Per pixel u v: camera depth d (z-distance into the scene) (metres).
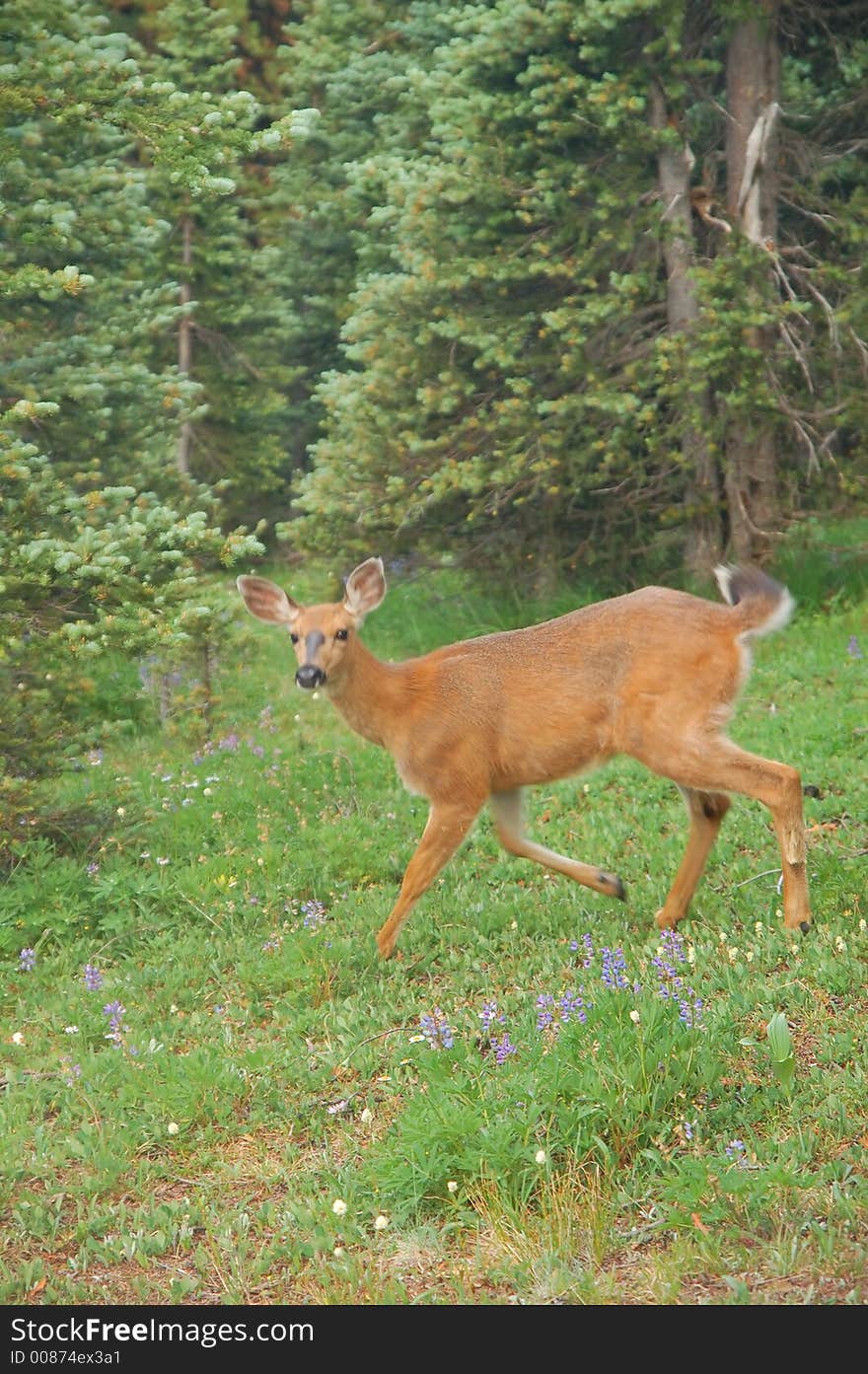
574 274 16.03
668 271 16.44
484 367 17.19
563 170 16.14
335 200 23.70
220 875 10.37
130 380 14.38
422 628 18.44
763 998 7.15
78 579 9.95
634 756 8.50
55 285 10.41
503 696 8.69
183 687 16.14
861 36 16.64
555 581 17.55
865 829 9.77
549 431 16.23
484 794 8.81
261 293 24.52
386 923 8.80
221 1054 7.58
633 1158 5.93
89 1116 7.12
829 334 16.25
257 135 10.96
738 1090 6.34
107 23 12.27
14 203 12.29
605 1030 6.44
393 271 21.89
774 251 16.08
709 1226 5.48
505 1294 5.31
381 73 23.36
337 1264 5.59
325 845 10.79
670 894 8.70
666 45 15.68
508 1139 5.89
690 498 16.59
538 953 8.59
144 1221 6.11
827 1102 6.10
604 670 8.55
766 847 9.79
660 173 16.48
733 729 12.88
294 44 26.58
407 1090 6.95
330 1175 6.25
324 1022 7.90
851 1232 5.29
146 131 10.86
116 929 9.62
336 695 8.97
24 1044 8.13
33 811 10.83
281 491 26.25
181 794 12.57
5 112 10.86
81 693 11.22
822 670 14.18
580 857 10.31
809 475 16.28
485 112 16.38
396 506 17.14
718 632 8.34
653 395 16.81
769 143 16.39
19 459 10.23
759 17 15.61
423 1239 5.73
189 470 24.08
